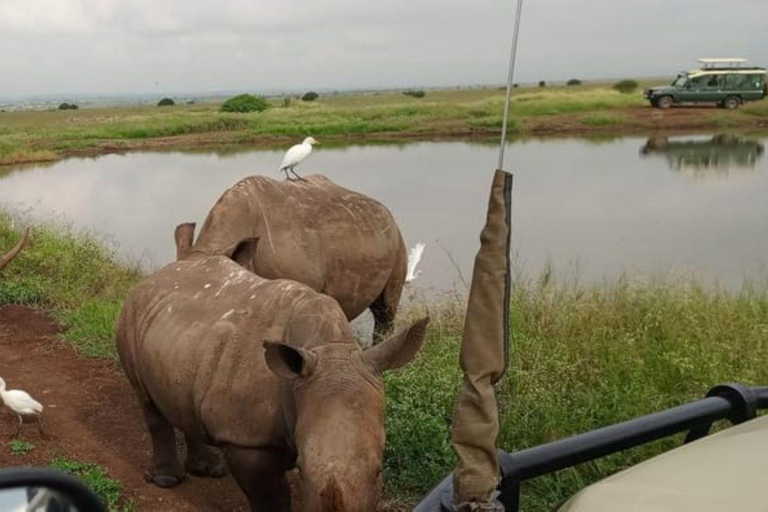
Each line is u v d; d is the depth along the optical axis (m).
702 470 2.17
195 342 4.73
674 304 8.70
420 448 5.58
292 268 6.99
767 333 7.38
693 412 2.82
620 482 2.19
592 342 7.43
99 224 18.23
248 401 4.42
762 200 19.44
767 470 2.12
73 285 10.47
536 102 48.62
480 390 2.52
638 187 21.92
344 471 3.38
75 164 32.34
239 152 35.56
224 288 4.97
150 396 5.34
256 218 6.91
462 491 2.46
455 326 8.23
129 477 5.74
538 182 23.17
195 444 5.75
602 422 5.91
